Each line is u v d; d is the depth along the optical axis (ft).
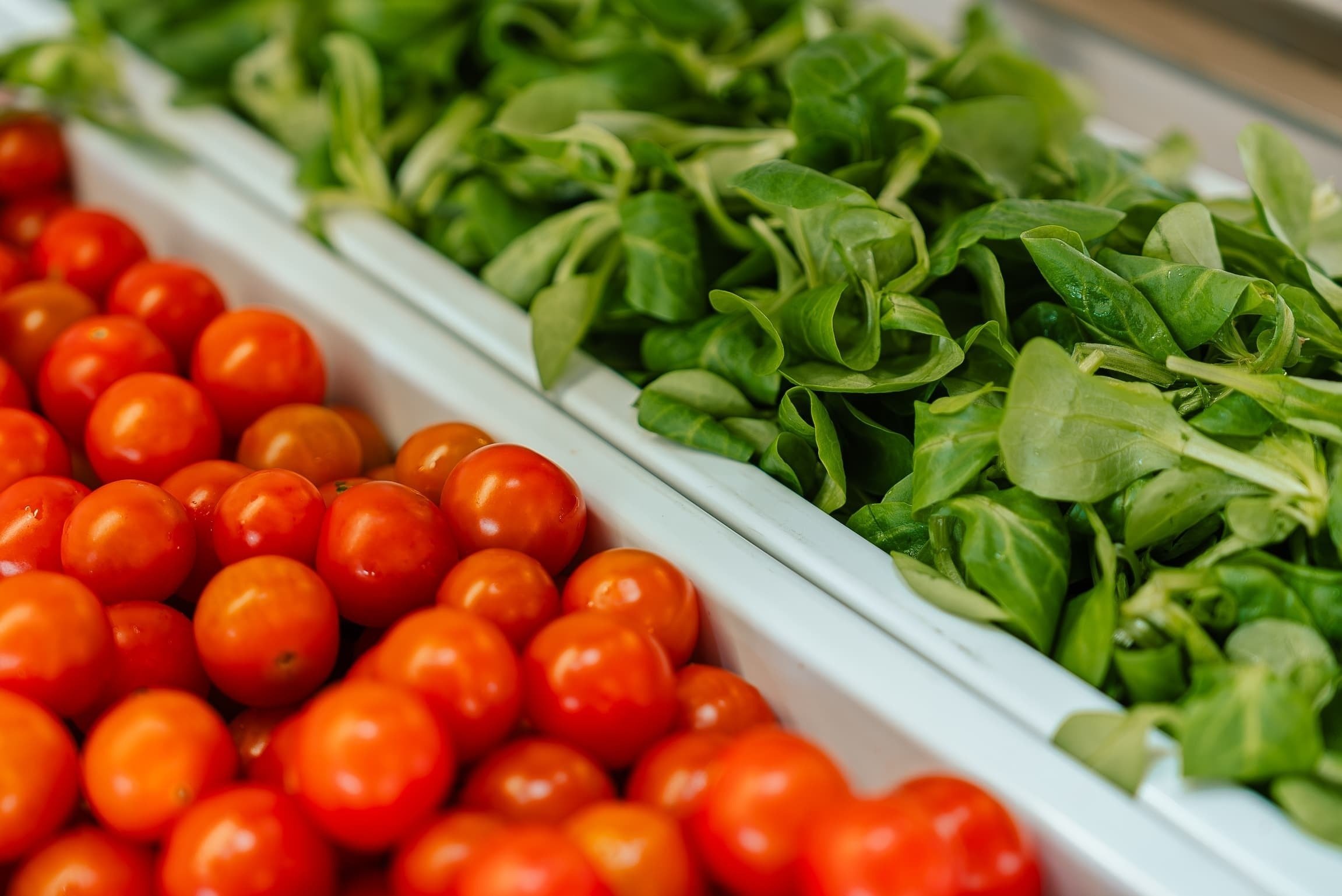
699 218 1.44
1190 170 1.57
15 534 1.20
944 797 1.04
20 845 1.04
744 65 1.62
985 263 1.26
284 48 1.77
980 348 1.27
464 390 1.37
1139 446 1.14
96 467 1.31
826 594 1.19
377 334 1.44
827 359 1.28
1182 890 1.01
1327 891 1.01
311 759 1.03
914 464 1.17
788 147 1.45
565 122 1.51
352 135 1.59
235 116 1.76
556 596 1.19
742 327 1.33
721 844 1.03
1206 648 1.10
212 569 1.26
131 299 1.46
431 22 1.70
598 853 1.01
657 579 1.17
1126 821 1.04
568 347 1.37
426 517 1.20
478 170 1.62
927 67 1.54
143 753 1.05
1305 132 1.61
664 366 1.36
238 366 1.37
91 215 1.56
